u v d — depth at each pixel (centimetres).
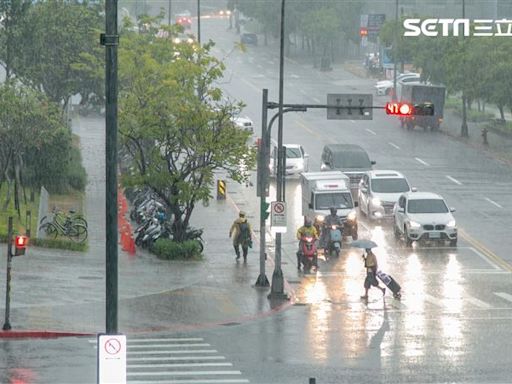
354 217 10044
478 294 7988
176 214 9162
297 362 6003
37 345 6259
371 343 6494
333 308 7531
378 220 10906
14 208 9825
